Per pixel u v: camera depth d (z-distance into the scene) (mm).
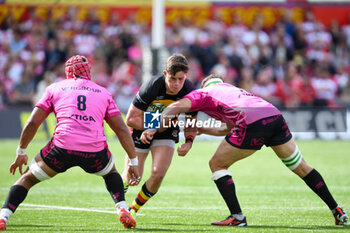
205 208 25250
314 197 29141
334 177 38062
